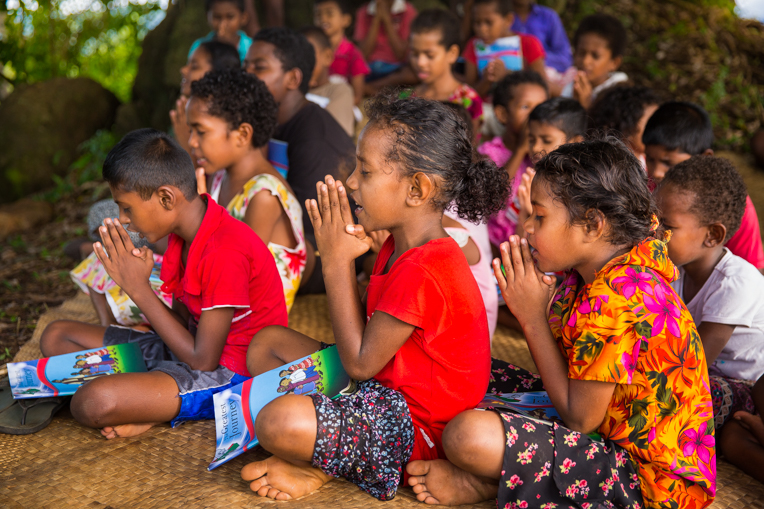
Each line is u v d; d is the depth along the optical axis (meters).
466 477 1.71
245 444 1.83
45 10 5.73
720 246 2.19
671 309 1.65
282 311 2.31
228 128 2.65
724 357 2.31
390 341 1.71
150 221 2.07
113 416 1.93
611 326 1.61
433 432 1.78
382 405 1.72
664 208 2.14
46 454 1.92
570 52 5.26
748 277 2.16
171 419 2.05
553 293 1.96
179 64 5.37
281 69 3.52
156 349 2.28
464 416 1.64
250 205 2.67
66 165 5.38
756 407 2.04
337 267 1.79
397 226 1.78
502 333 3.07
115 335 2.31
